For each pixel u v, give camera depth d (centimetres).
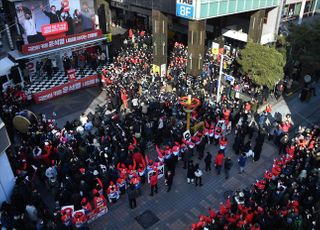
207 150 1947
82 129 1938
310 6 3591
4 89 2400
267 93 2438
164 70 2864
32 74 2745
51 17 2525
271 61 2223
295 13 3472
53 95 2547
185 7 2405
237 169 1808
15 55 2452
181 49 3180
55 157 1689
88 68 2894
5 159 1484
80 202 1453
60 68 2861
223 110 2055
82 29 2762
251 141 2030
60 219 1320
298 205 1382
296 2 3388
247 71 2403
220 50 3117
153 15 2680
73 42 2703
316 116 2341
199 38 2519
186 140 1770
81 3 2666
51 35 2580
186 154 1736
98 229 1445
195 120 1998
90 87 2752
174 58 3012
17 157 1653
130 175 1547
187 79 2506
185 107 1844
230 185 1694
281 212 1316
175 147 1658
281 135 1919
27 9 2384
